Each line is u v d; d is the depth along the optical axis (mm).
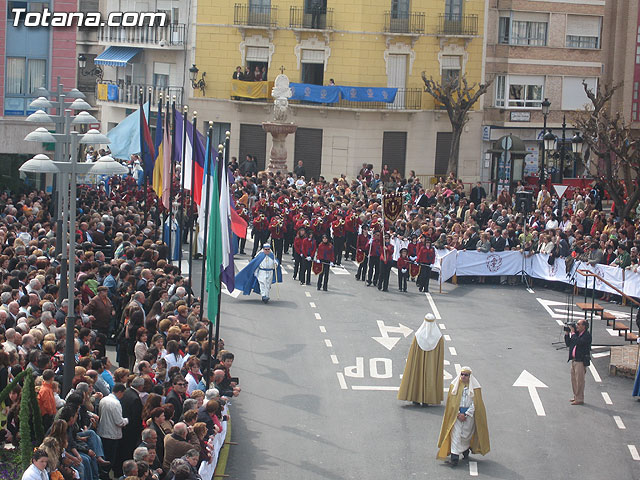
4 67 42969
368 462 22016
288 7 61031
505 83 64312
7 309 22078
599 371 29078
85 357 19562
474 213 43406
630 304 36438
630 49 67188
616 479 21781
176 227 38656
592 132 50688
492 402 26141
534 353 30312
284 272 39031
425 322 25531
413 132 61969
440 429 24109
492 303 36094
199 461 18484
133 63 64750
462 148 63531
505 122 64125
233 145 62062
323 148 61312
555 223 43156
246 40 61719
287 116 58625
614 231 40844
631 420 25359
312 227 39812
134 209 38906
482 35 63000
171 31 62344
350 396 26109
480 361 29359
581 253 38031
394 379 27578
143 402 18859
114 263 27484
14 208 33781
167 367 21312
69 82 43656
